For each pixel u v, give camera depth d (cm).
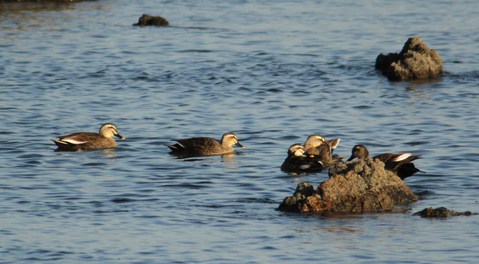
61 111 3127
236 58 4072
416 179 2267
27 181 2266
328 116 3036
